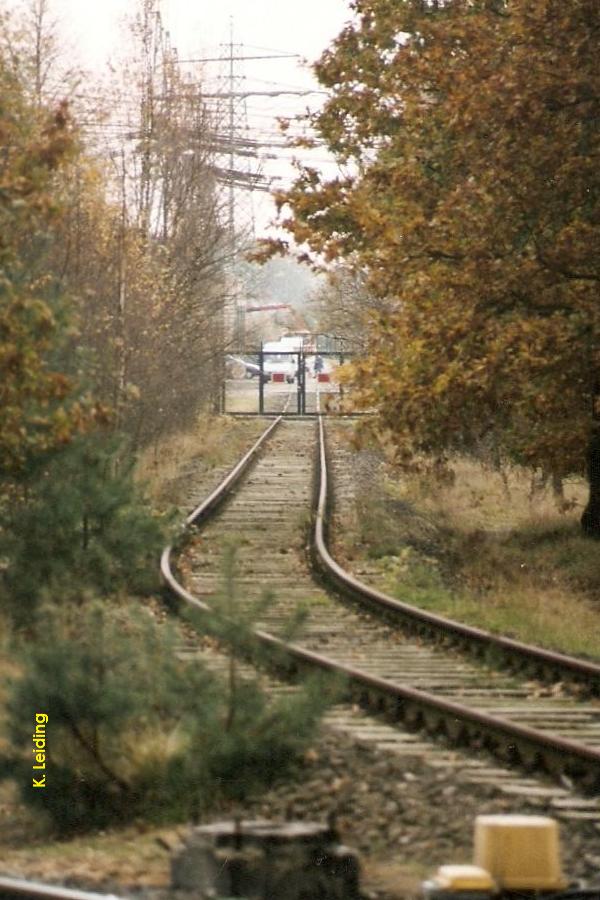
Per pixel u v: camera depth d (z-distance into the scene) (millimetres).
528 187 57250
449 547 66812
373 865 22156
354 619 46750
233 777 25969
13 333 37156
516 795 25547
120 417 61969
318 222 66188
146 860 22922
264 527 69562
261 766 26016
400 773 26984
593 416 61938
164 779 26328
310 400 183750
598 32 56469
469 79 57406
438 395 59281
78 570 34594
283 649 27484
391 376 61281
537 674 37969
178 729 26969
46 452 37750
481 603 51875
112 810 26500
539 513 77500
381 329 65938
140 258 80062
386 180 63250
